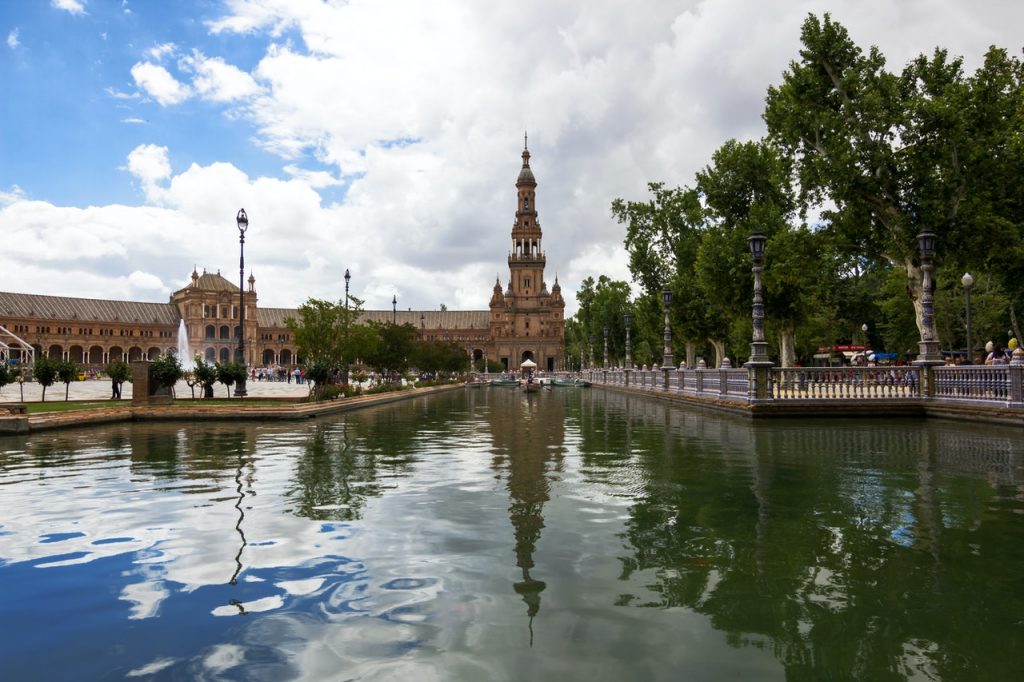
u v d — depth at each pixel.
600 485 9.41
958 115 22.42
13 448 14.71
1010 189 24.58
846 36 25.59
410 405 35.69
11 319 125.44
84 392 41.47
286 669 3.75
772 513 7.50
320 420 23.53
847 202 24.88
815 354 61.78
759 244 22.30
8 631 4.35
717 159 38.28
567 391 61.53
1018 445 13.47
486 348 175.25
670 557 5.85
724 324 44.66
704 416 23.22
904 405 20.66
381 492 9.02
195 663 3.84
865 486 9.08
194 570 5.59
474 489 9.20
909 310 48.38
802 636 4.18
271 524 7.18
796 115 26.55
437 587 5.11
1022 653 3.93
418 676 3.64
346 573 5.48
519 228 161.62
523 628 4.32
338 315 40.09
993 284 44.16
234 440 16.39
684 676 3.63
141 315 149.88
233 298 153.12
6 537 6.71
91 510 7.97
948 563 5.61
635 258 50.59
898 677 3.63
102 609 4.73
